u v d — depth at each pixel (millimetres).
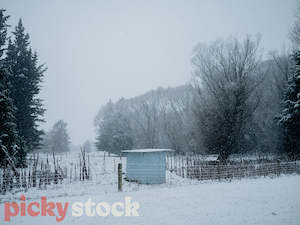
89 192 12656
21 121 27547
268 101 38281
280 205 9094
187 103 52125
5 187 13008
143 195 11117
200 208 8758
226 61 33938
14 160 17828
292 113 27141
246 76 32812
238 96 32156
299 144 30000
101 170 22281
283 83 35531
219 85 33250
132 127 75125
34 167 17594
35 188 14031
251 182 14992
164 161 17109
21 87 27656
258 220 7367
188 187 13344
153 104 72375
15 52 28750
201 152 36406
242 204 9289
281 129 33375
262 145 37438
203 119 33844
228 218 7594
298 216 7734
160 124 69188
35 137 31750
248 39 33875
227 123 32156
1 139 17281
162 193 11531
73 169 23016
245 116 32781
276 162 21500
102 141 72188
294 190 11984
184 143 52594
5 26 25438
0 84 18203
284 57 37250
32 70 30234
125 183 16266
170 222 7270
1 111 17828
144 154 17047
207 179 17594
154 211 8453
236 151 34562
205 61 35438
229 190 12148
